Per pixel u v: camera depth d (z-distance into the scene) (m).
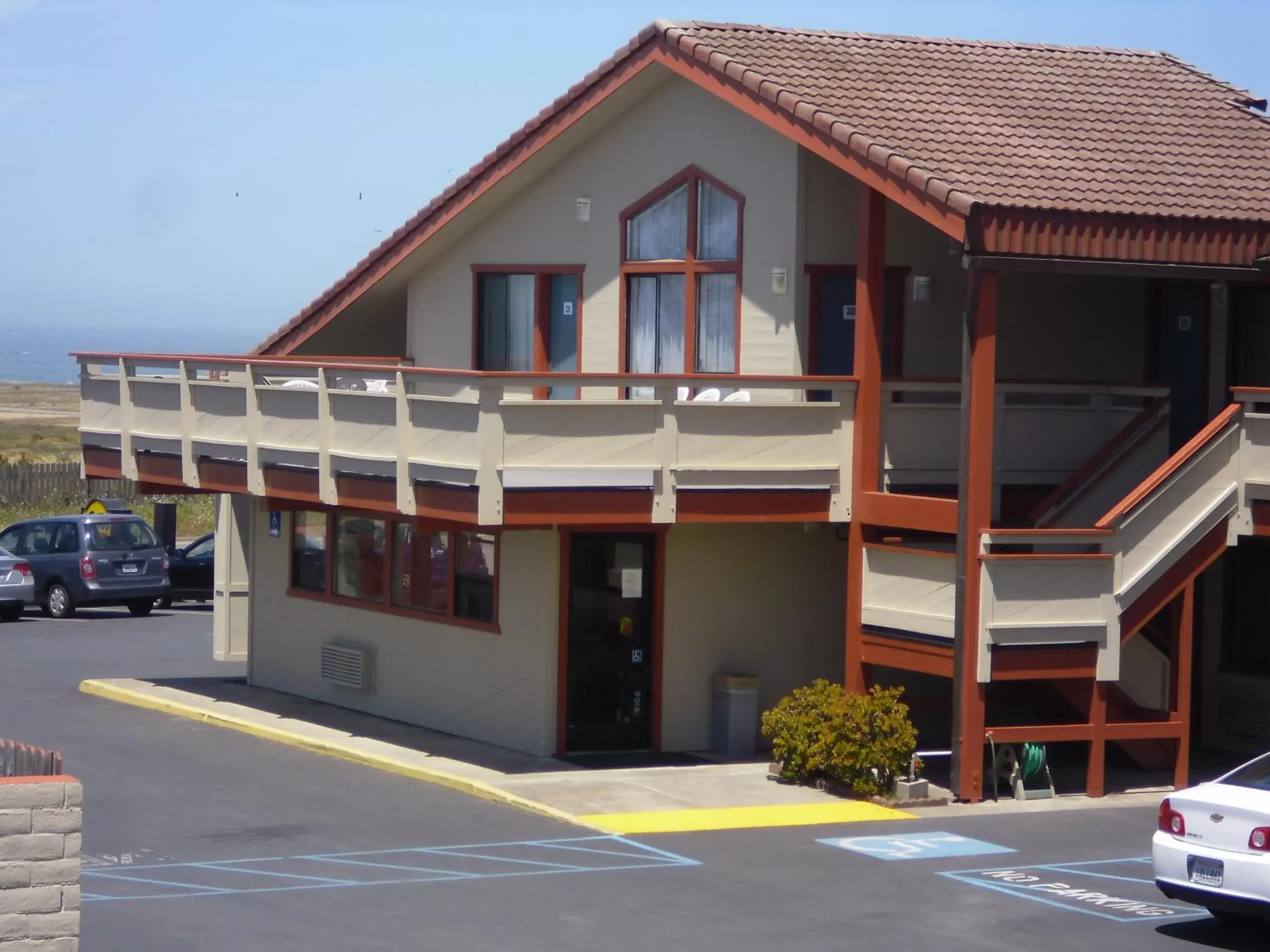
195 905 12.77
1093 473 18.61
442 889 13.41
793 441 18.22
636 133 21.00
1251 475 18.09
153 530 38.91
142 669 26.77
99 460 23.44
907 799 17.09
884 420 18.64
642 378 17.33
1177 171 18.94
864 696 17.70
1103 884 14.04
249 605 24.75
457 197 22.41
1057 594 17.31
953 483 19.00
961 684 17.14
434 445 17.45
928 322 20.19
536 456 16.92
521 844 15.14
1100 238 17.30
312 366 19.31
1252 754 20.94
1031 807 17.23
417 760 18.80
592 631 19.33
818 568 20.25
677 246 20.69
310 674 23.45
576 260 21.73
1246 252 18.12
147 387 22.55
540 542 19.09
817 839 15.51
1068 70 22.05
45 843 9.47
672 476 17.55
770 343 19.53
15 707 22.92
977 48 22.27
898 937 12.23
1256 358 20.48
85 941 11.66
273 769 18.70
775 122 18.61
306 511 23.22
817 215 19.30
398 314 25.69
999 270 16.92
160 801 16.88
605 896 13.25
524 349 22.48
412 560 21.50
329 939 11.81
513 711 19.56
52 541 34.78
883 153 17.41
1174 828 12.41
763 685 19.94
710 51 19.28
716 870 14.20
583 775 18.08
